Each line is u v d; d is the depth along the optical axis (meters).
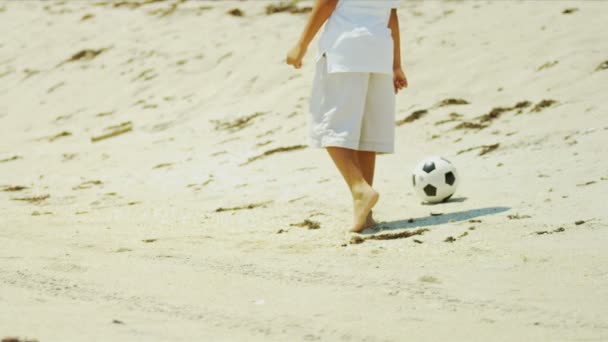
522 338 5.10
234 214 10.10
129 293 6.23
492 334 5.19
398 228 8.82
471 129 14.32
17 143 17.70
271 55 20.88
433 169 10.05
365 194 8.73
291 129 16.11
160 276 6.82
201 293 6.25
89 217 10.18
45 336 4.93
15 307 5.68
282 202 10.75
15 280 6.63
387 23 8.95
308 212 9.98
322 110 8.84
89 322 5.33
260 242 8.37
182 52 22.41
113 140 17.16
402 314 5.65
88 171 14.37
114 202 11.37
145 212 10.43
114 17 26.41
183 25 24.56
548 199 9.49
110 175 13.87
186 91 19.92
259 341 5.01
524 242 7.76
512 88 15.91
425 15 21.78
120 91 20.75
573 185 10.09
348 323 5.43
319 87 8.88
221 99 19.02
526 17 20.00
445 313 5.68
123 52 23.27
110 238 8.73
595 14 19.17
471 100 15.83
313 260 7.46
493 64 17.38
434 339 5.09
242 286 6.48
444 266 7.09
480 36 19.28
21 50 24.89
